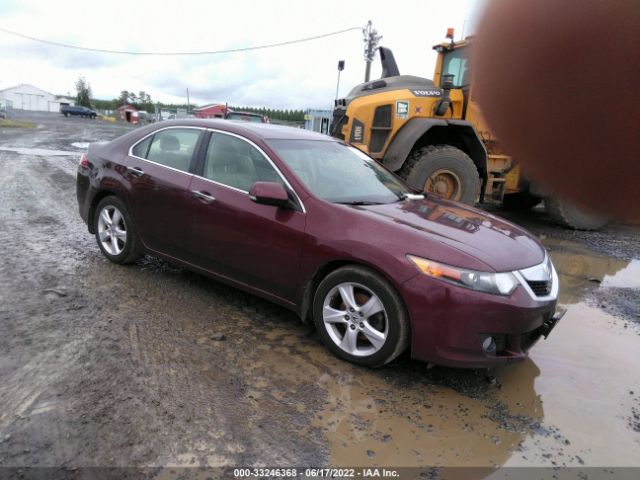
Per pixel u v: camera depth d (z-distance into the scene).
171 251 4.14
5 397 2.58
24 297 3.86
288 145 3.84
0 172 10.48
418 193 4.24
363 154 4.57
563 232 7.92
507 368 3.28
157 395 2.68
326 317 3.21
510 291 2.80
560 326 4.04
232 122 4.12
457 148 7.95
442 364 2.85
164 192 4.06
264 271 3.49
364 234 3.05
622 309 4.47
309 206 3.33
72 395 2.63
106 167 4.58
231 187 3.71
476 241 3.04
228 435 2.40
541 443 2.52
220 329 3.52
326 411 2.65
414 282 2.82
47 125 36.03
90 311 3.68
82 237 5.69
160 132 4.38
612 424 2.72
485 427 2.62
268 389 2.82
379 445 2.42
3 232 5.71
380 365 3.03
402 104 7.56
